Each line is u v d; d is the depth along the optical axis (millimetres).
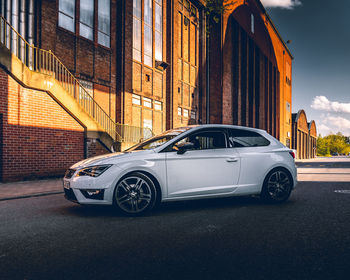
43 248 3580
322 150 139500
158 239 3934
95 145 13094
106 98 16109
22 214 5438
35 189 8438
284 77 55344
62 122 11680
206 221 4902
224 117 30016
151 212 5598
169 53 21781
